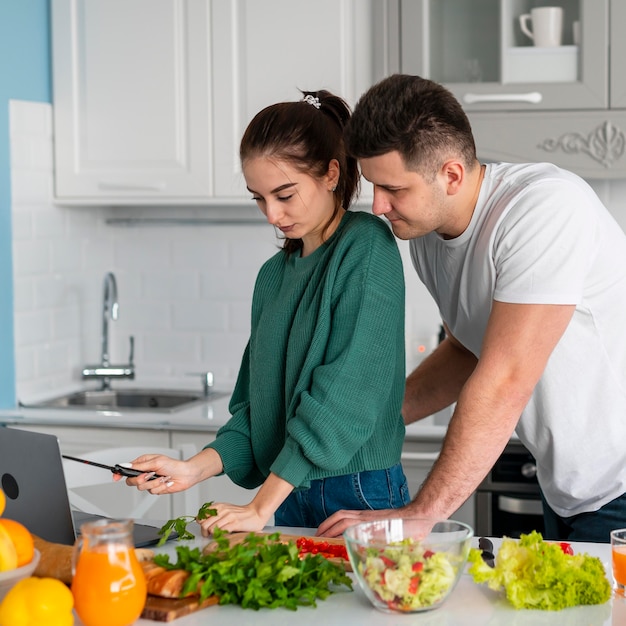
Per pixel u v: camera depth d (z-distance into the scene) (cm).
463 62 306
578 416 194
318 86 321
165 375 390
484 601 143
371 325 176
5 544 131
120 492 326
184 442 318
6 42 333
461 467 173
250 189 182
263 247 377
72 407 339
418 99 173
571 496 202
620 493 197
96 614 129
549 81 300
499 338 176
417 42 308
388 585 137
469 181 183
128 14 339
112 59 342
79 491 329
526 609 140
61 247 366
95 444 325
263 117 179
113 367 369
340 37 318
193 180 338
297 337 183
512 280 177
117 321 394
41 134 348
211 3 330
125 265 392
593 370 192
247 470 195
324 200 183
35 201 350
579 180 190
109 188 348
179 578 144
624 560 139
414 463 302
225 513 173
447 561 139
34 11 344
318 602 145
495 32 303
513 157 304
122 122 344
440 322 361
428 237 202
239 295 381
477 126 305
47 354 362
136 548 164
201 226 383
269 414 190
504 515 297
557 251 174
